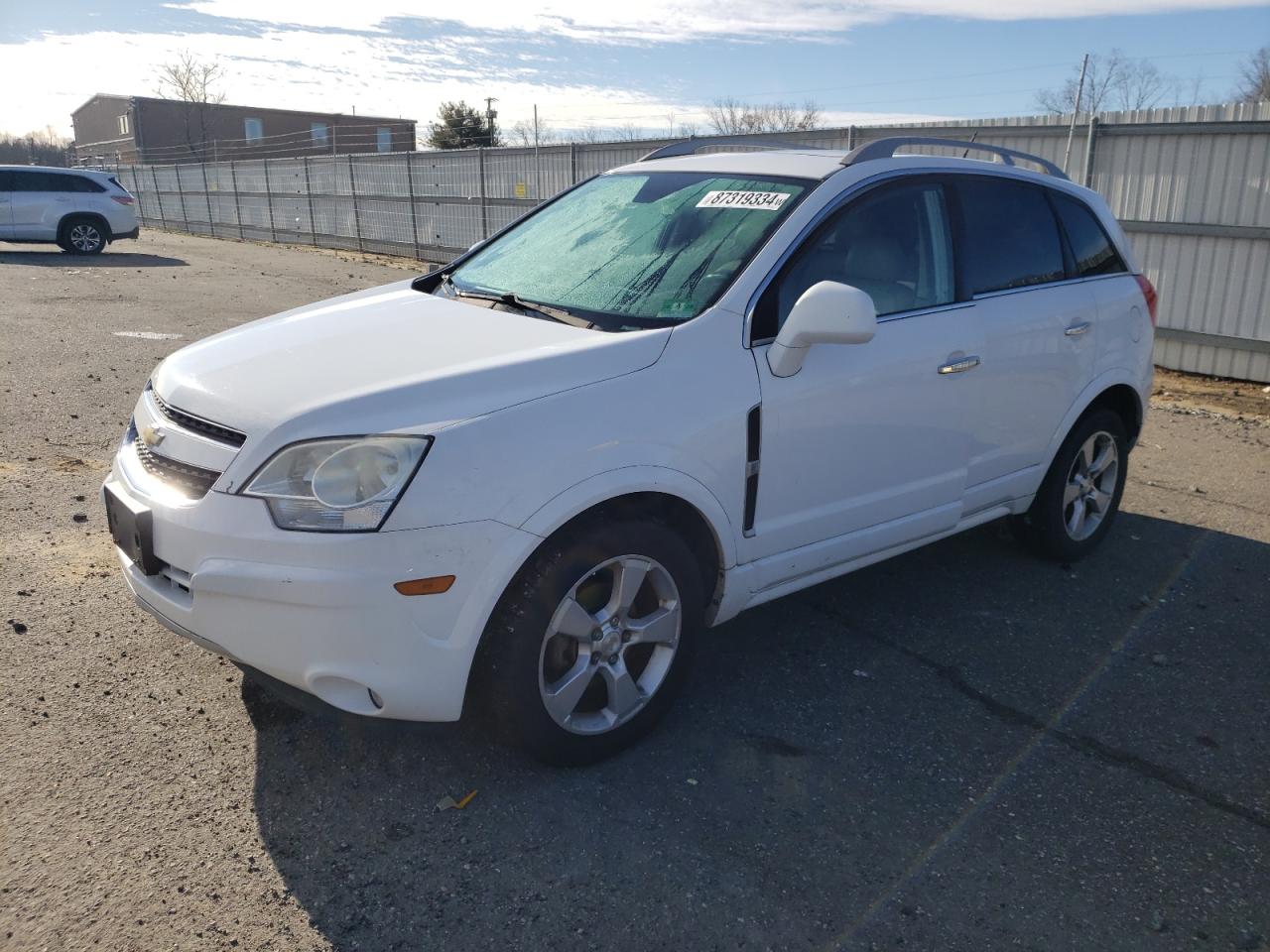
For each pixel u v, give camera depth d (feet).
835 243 11.50
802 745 10.50
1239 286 30.40
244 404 9.03
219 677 11.35
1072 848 9.00
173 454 9.29
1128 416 16.16
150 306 39.96
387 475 8.32
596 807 9.36
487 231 63.21
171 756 9.89
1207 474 20.93
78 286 46.60
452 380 8.98
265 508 8.41
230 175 94.27
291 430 8.51
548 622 9.08
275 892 8.16
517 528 8.66
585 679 9.64
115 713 10.57
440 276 13.61
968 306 12.74
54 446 19.88
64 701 10.75
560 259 12.48
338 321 11.16
